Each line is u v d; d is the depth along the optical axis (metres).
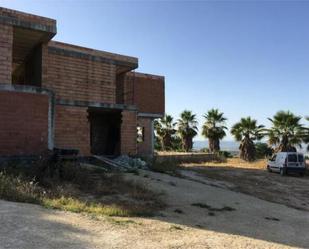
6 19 16.41
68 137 20.02
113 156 22.31
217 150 51.41
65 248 6.70
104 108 21.94
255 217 12.10
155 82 31.38
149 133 31.05
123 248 7.07
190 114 57.31
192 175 21.86
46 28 17.48
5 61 16.30
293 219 12.56
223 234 9.17
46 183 13.23
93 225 8.52
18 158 15.47
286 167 26.02
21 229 7.50
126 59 24.25
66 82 21.48
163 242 7.77
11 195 10.44
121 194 13.28
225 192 16.80
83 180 14.34
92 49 22.77
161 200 13.06
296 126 36.84
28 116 15.90
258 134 43.53
